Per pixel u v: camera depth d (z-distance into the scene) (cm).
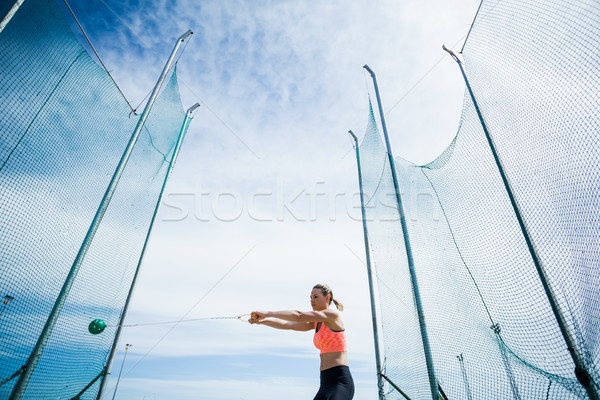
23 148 381
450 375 380
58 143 418
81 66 439
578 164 299
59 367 350
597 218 275
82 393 377
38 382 317
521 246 370
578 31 304
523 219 360
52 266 397
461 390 368
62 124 421
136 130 479
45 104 398
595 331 268
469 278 426
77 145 442
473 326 400
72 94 431
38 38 370
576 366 280
